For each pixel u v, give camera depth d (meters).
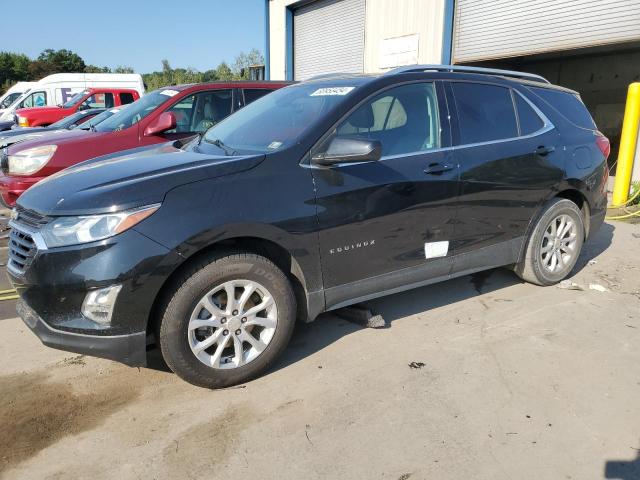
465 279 4.68
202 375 2.87
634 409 2.75
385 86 3.46
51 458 2.45
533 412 2.73
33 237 2.69
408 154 3.44
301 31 15.22
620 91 14.65
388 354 3.35
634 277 4.71
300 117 3.41
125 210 2.60
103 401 2.90
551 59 15.95
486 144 3.80
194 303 2.77
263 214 2.87
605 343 3.45
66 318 2.64
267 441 2.54
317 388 2.98
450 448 2.47
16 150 5.78
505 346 3.43
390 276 3.46
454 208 3.63
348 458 2.42
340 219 3.13
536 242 4.23
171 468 2.38
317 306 3.21
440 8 10.66
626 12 7.94
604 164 4.68
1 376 3.16
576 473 2.31
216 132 3.97
